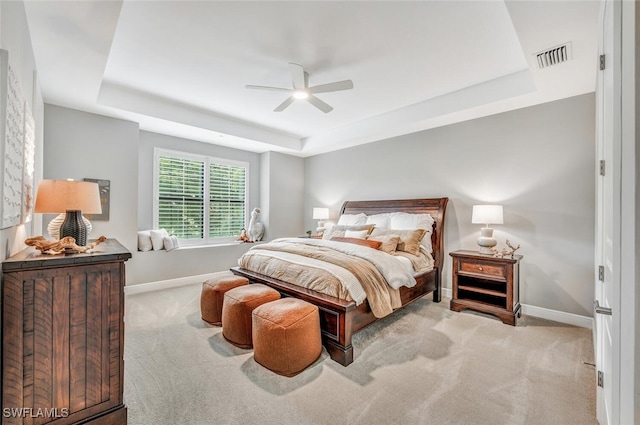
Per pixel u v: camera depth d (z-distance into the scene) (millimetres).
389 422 1646
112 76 3180
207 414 1704
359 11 2127
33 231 2580
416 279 3424
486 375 2119
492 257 3217
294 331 2127
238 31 2365
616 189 1080
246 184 5941
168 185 4867
